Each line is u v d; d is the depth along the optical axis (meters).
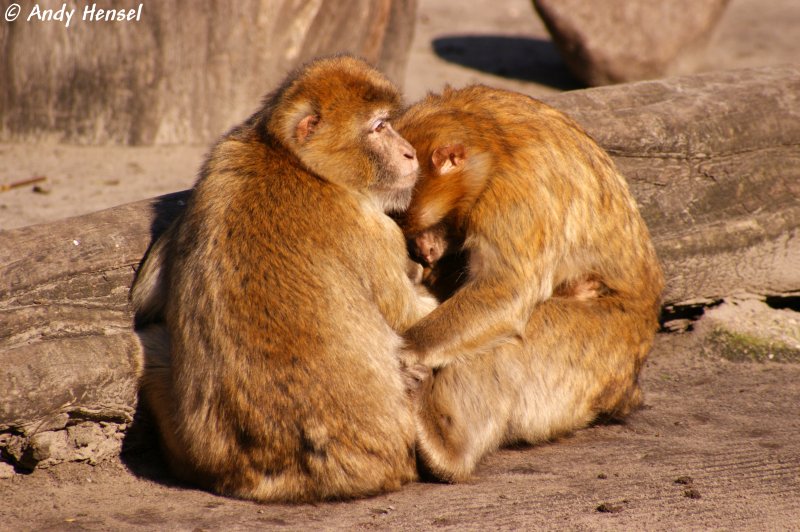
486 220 10.00
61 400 9.44
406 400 9.21
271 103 9.84
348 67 9.80
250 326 8.68
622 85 13.62
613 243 10.56
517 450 10.55
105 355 9.73
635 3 28.97
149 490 9.38
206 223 9.09
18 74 21.52
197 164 20.69
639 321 10.88
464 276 10.61
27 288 9.65
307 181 9.28
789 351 13.45
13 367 9.23
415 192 10.14
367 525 8.38
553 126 10.43
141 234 10.33
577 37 28.83
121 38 21.25
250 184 9.17
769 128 13.55
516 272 9.89
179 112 21.97
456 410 9.84
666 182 13.07
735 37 34.41
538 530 8.27
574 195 10.23
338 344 8.73
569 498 9.04
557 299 10.51
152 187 18.80
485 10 40.00
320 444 8.68
